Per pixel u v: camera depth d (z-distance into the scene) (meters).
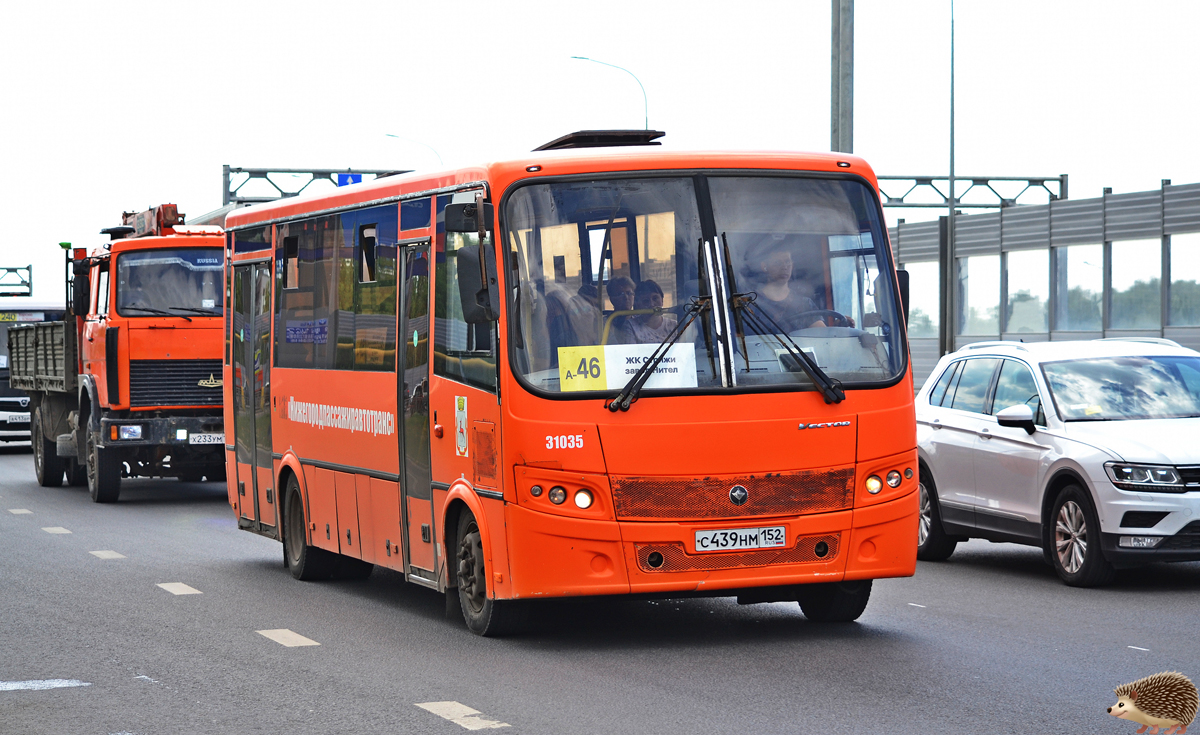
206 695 8.39
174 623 11.11
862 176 10.03
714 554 9.28
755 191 9.78
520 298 9.41
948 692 8.09
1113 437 12.40
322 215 12.88
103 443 21.64
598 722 7.47
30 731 7.56
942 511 14.36
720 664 9.06
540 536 9.22
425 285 10.70
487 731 7.32
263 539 17.42
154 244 21.94
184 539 17.41
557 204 9.53
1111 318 45.16
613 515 9.20
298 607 11.92
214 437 21.95
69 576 14.00
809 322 9.66
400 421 11.16
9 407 34.88
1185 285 42.66
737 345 9.48
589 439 9.20
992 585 12.72
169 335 21.86
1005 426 13.26
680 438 9.27
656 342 9.40
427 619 11.19
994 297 50.09
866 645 9.69
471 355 9.84
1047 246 47.59
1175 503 11.88
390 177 11.53
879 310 9.87
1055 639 9.87
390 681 8.69
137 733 7.48
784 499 9.41
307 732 7.41
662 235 9.60
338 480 12.48
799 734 7.12
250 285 14.84
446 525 10.39
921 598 11.93
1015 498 13.33
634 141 11.13
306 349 13.22
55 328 24.77
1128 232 44.47
